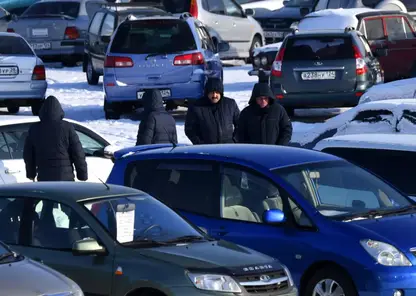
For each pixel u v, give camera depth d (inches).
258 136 1640.0
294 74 2551.7
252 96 1644.9
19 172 1621.6
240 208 1243.8
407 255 1138.7
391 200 1269.7
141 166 1330.0
